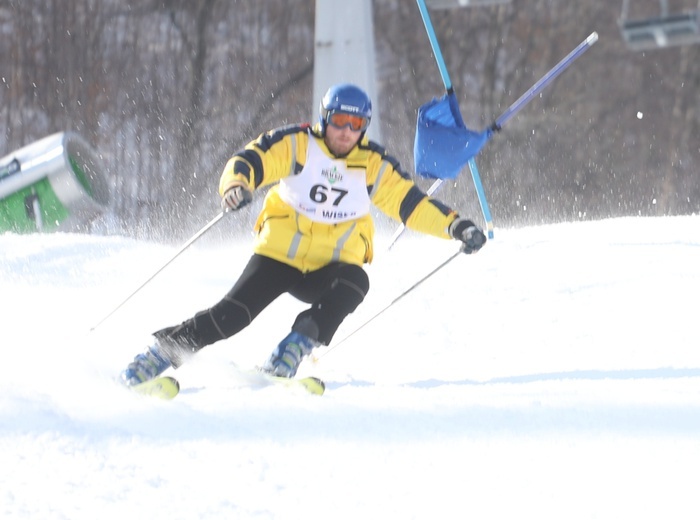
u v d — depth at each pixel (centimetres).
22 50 8506
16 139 8419
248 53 8800
